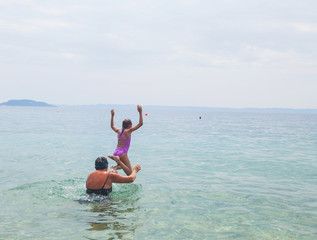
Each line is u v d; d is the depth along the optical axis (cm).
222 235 434
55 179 781
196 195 654
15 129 2569
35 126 3050
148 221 483
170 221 486
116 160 684
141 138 2095
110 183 633
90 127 3112
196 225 471
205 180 813
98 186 615
